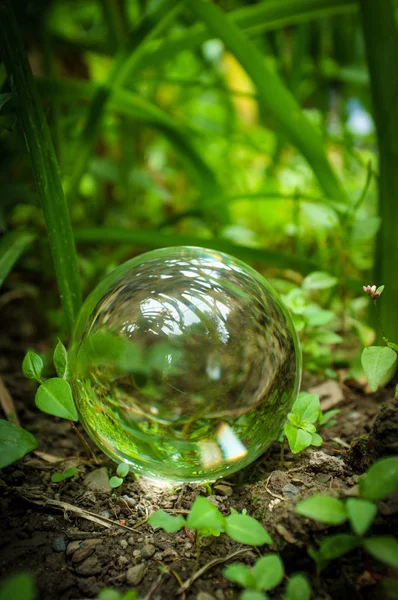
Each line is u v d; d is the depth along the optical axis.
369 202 0.50
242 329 0.26
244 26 0.38
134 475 0.29
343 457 0.29
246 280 0.28
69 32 0.58
